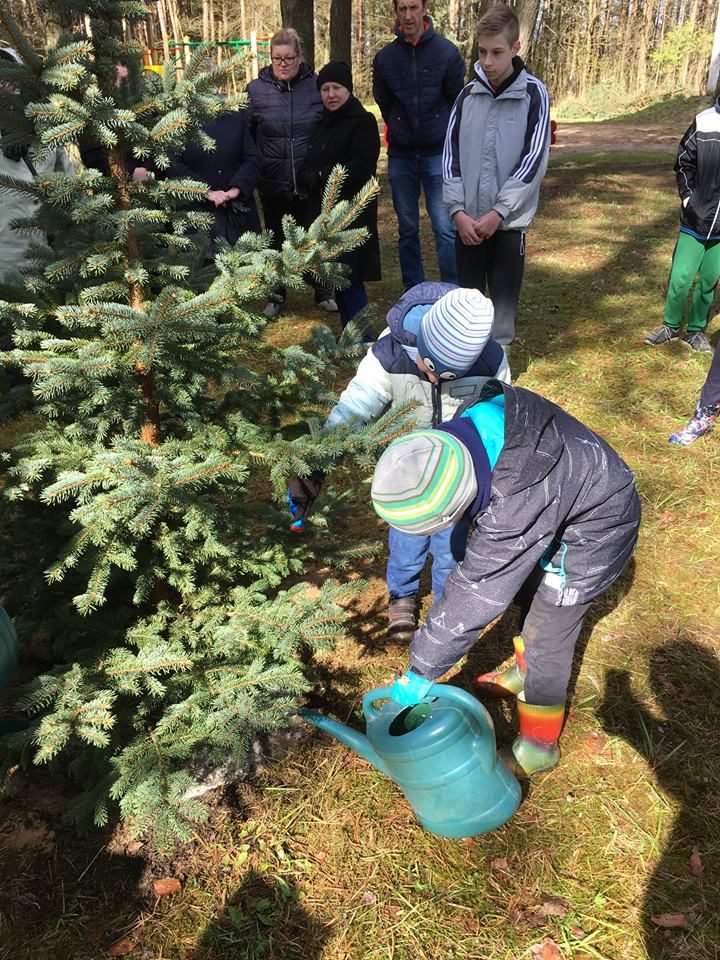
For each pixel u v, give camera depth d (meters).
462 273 4.80
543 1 32.03
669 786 2.44
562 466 1.81
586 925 2.06
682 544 3.55
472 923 2.08
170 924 2.11
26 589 2.45
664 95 26.42
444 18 25.75
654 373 5.14
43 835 2.34
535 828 2.32
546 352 5.54
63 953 2.04
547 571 2.04
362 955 2.02
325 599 2.51
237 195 5.26
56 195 1.90
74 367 1.96
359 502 3.95
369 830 2.34
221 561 2.67
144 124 2.10
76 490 2.00
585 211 9.77
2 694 2.26
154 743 2.28
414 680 1.96
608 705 2.74
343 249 2.27
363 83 29.31
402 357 2.39
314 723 2.37
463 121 4.39
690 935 2.03
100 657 2.33
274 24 29.45
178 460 2.01
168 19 24.11
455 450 1.67
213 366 2.38
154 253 2.36
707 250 5.15
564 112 27.88
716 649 2.98
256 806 2.43
